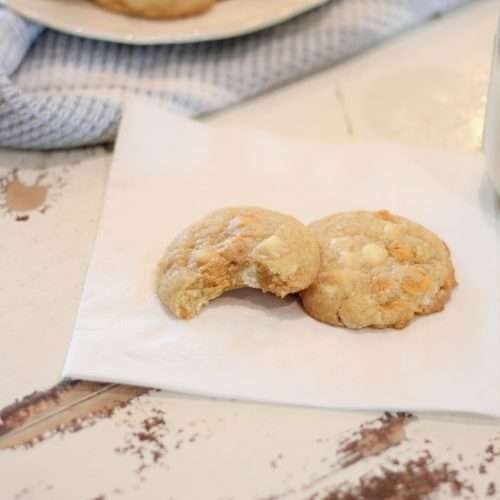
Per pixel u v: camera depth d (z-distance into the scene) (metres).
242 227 0.56
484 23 0.74
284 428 0.53
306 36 0.70
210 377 0.54
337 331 0.55
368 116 0.68
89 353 0.54
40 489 0.52
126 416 0.54
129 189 0.61
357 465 0.52
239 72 0.68
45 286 0.58
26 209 0.62
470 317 0.56
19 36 0.68
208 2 0.68
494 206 0.61
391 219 0.58
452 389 0.53
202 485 0.52
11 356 0.56
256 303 0.56
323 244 0.56
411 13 0.72
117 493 0.51
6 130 0.64
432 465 0.52
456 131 0.67
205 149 0.63
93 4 0.69
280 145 0.64
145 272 0.58
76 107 0.65
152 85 0.68
